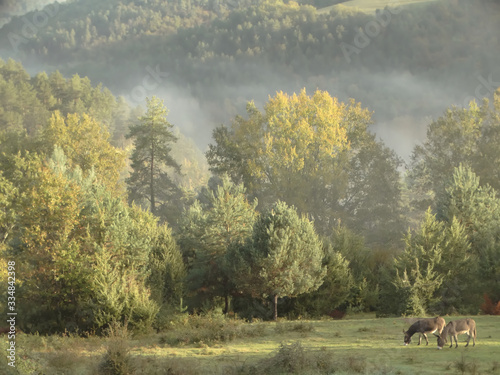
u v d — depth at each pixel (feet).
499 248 193.26
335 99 454.81
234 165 458.91
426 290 182.50
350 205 460.14
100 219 196.13
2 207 268.21
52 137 424.46
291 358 91.45
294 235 186.60
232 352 117.39
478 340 111.75
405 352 101.91
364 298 211.82
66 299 179.73
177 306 201.46
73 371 94.48
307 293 197.16
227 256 195.42
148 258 200.64
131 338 149.79
